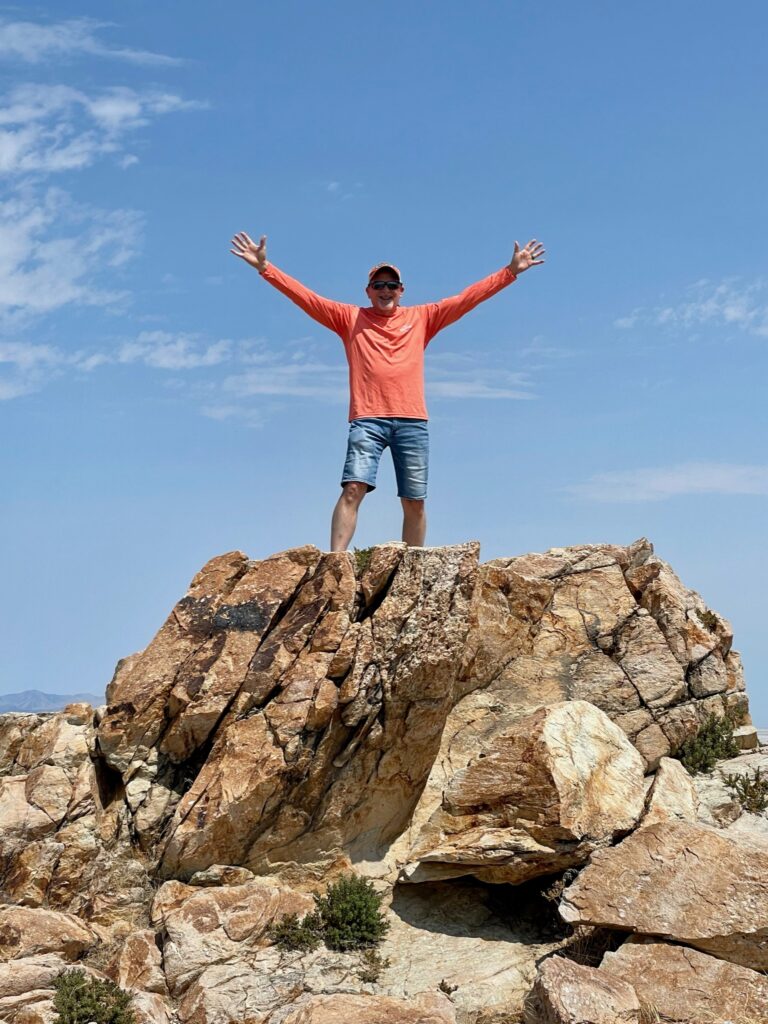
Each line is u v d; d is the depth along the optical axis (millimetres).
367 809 15844
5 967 13156
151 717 15695
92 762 15727
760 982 12289
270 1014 13125
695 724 17406
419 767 16266
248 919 14320
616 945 13648
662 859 13695
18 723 16828
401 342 17344
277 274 17312
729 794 16188
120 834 15406
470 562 16172
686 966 12672
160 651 16141
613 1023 11633
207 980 13586
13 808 15016
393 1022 12188
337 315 17531
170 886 14898
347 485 17062
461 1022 13023
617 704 17484
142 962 13891
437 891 15438
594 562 18812
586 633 18078
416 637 15734
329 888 15195
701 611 19297
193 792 15102
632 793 15516
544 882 15219
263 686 15547
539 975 12438
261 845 15250
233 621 16125
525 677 17672
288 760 14961
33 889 14641
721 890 13195
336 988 13562
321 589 16109
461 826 15156
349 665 15461
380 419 17172
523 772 14836
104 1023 12734
